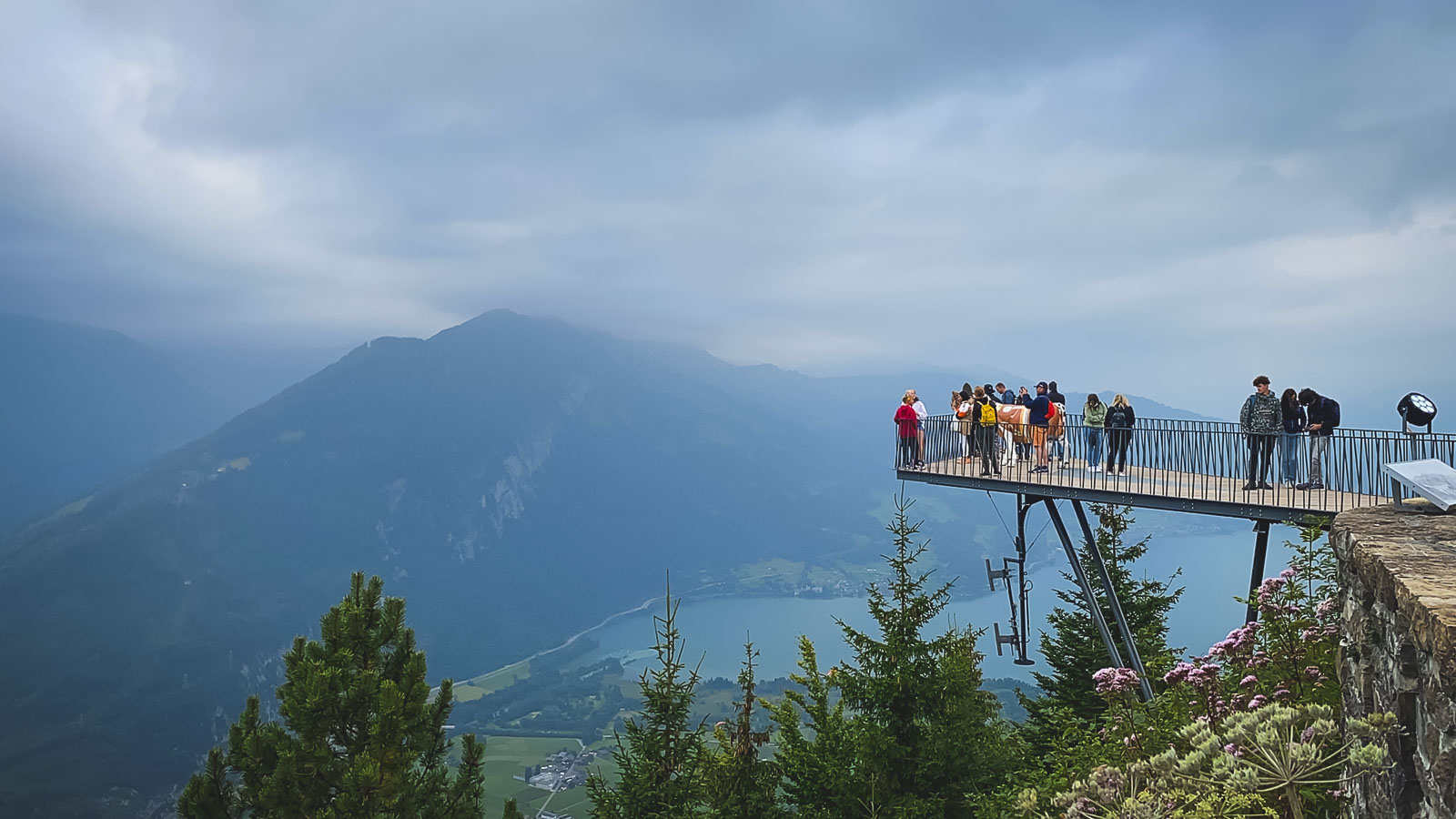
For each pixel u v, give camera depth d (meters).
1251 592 9.09
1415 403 11.44
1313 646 8.19
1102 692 9.34
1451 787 2.94
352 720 11.41
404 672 11.98
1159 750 7.77
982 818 8.98
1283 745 4.34
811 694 11.30
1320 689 7.66
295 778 10.91
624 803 11.07
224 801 11.58
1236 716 4.71
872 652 10.70
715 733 11.54
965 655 10.68
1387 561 3.77
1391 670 3.77
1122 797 4.96
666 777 11.30
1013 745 10.92
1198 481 17.92
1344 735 4.32
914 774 10.25
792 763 10.91
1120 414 19.30
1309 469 15.12
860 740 10.40
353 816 10.42
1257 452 15.84
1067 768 8.80
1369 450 13.97
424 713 12.23
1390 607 3.73
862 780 10.24
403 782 11.27
